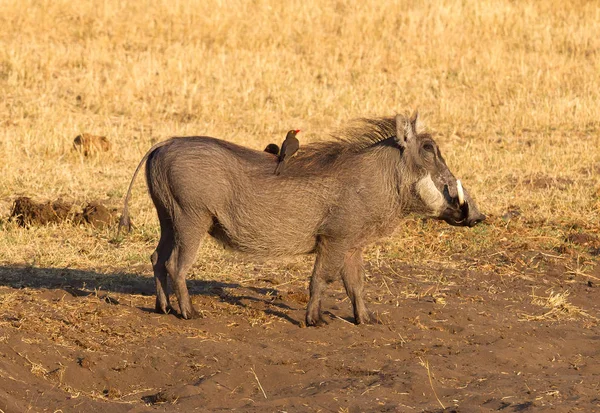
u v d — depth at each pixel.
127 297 29.50
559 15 87.31
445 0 87.25
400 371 23.23
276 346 25.47
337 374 23.69
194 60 69.94
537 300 31.75
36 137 51.78
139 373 23.50
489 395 21.64
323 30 81.56
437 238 37.78
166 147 26.53
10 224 37.31
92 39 75.06
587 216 41.81
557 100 63.78
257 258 27.33
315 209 26.59
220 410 20.70
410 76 71.12
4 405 20.33
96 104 60.66
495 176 47.94
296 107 62.28
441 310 29.55
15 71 64.19
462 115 61.75
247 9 84.31
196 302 29.17
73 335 25.27
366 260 35.25
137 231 37.38
